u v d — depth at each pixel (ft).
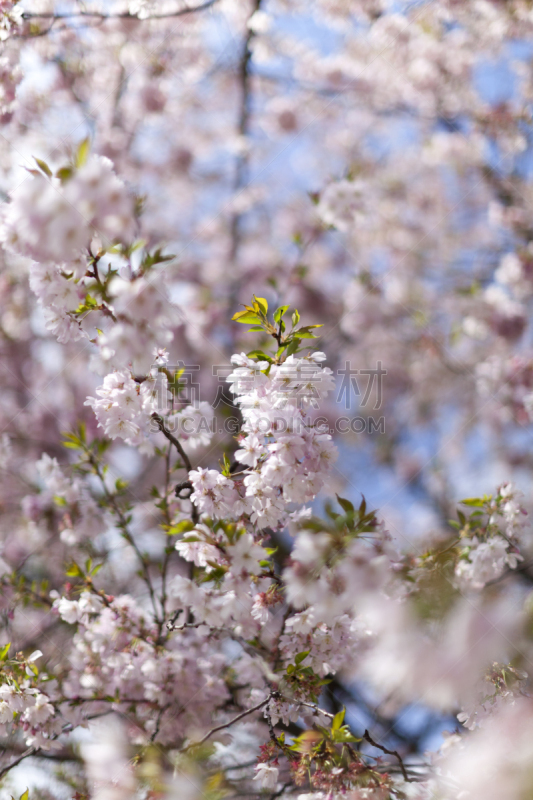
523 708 6.33
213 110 23.63
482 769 6.22
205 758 9.50
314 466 6.93
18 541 15.70
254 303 7.23
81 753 10.52
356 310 21.77
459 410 22.26
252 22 19.56
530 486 14.84
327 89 22.86
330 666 8.22
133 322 5.89
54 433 19.15
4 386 19.76
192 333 20.75
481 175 21.86
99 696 9.62
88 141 5.40
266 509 7.16
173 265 20.99
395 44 21.12
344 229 15.34
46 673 9.52
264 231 25.04
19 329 20.36
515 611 5.77
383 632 5.85
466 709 6.77
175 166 23.36
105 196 5.26
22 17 11.75
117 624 9.65
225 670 10.57
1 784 10.01
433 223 23.86
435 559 7.77
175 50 20.93
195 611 7.63
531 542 10.07
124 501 11.64
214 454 14.03
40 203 5.25
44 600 11.00
